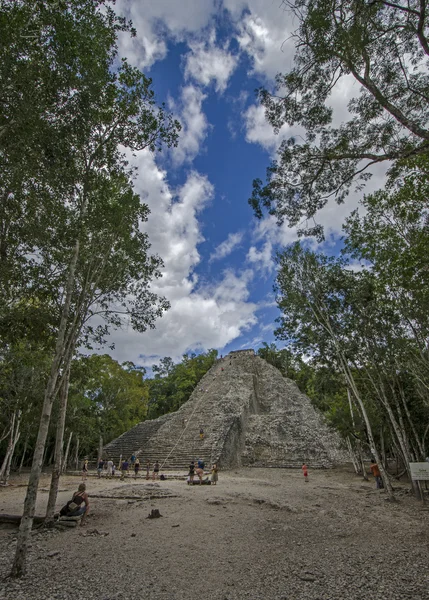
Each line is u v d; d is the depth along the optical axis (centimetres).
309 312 1858
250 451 3112
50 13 681
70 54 716
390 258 1357
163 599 523
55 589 559
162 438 3262
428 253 1070
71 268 896
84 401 3341
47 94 732
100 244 1153
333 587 566
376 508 1314
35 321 1148
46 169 820
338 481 2238
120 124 920
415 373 1538
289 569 662
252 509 1248
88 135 845
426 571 635
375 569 653
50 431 3188
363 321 1709
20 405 2333
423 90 855
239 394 3934
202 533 919
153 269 1316
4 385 2200
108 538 873
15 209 944
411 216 1235
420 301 1321
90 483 2066
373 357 1714
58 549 788
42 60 707
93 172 945
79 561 705
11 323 1145
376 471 1903
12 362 1931
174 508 1225
